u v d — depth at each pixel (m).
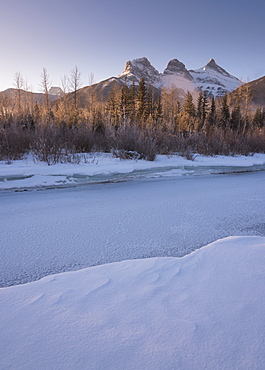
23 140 8.86
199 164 8.48
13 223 3.36
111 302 1.49
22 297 1.57
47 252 2.59
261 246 2.36
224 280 1.74
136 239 2.93
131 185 5.86
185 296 1.54
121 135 9.62
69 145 9.50
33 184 5.39
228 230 3.25
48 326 1.28
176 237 3.01
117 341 1.16
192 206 4.28
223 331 1.22
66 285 1.73
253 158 12.42
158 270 1.96
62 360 1.06
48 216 3.66
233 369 1.02
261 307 1.41
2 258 2.45
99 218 3.61
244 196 5.05
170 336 1.19
